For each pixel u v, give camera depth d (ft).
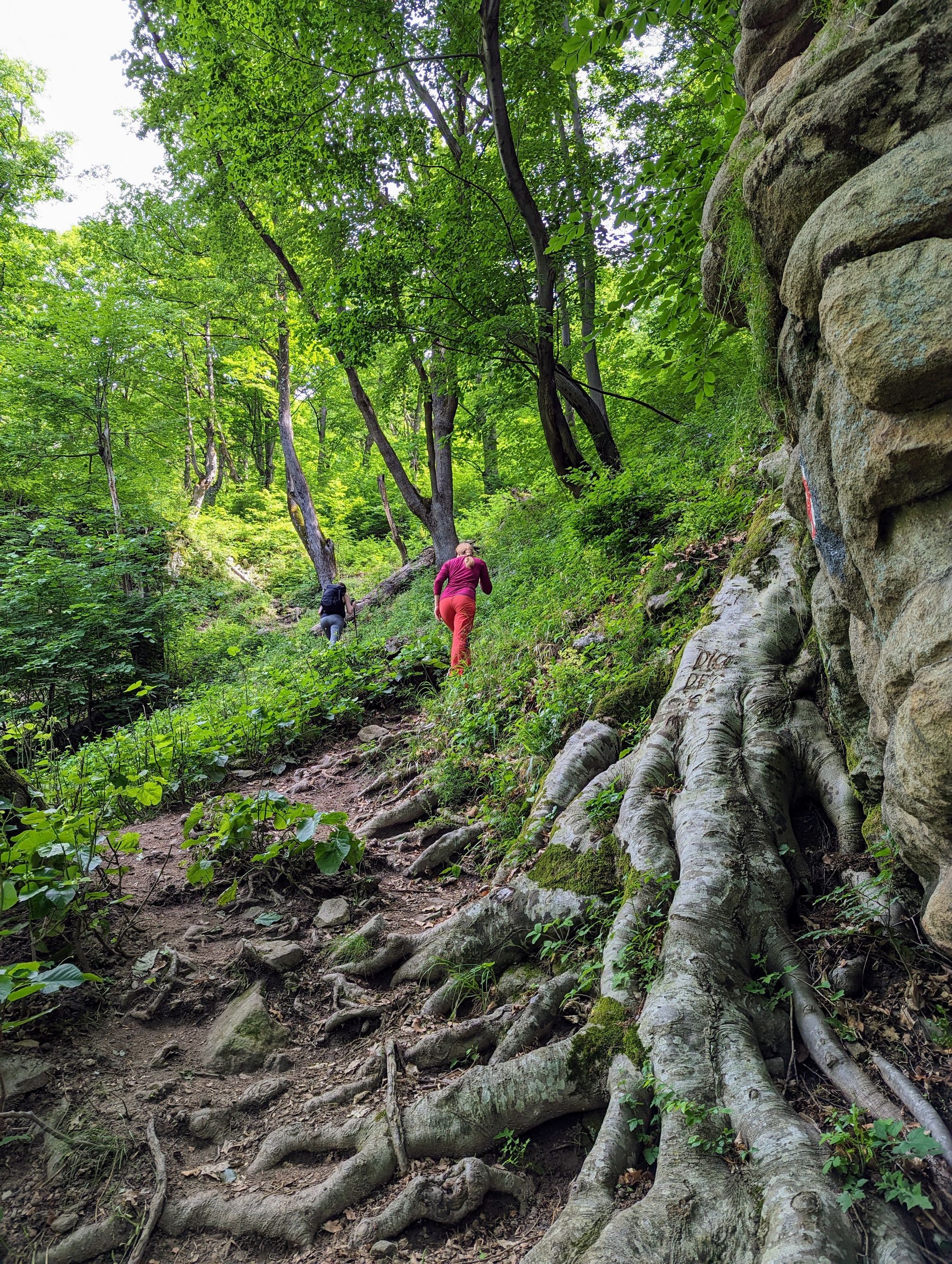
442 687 26.27
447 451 46.98
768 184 8.19
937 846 6.89
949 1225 6.15
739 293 10.59
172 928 12.61
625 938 9.89
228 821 13.62
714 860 9.95
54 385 54.44
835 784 11.08
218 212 52.60
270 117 34.73
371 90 35.96
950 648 6.14
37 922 10.82
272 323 61.62
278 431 99.45
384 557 77.66
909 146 6.60
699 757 11.84
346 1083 9.64
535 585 30.76
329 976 11.59
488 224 34.86
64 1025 9.94
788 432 10.66
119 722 40.27
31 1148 8.17
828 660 10.08
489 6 28.58
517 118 37.24
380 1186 8.18
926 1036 7.74
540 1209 7.84
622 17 12.42
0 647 37.83
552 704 17.60
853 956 8.81
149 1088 9.27
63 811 13.53
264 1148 8.66
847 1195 6.19
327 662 32.68
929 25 6.53
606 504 25.16
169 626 46.06
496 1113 8.55
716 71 14.80
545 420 34.78
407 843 16.70
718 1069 7.77
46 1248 7.30
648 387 38.40
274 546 80.94
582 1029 9.11
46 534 45.78
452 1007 10.89
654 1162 7.46
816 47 8.07
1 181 60.39
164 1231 7.67
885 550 7.11
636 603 20.45
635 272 15.47
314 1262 7.44
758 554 16.05
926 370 6.08
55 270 67.21
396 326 35.12
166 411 73.77
